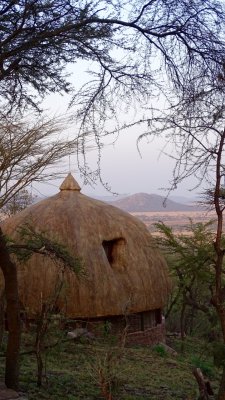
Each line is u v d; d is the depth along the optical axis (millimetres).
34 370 10695
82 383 10000
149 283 18391
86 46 6957
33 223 17375
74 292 16547
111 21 6785
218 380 13508
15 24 6934
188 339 21828
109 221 18422
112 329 17547
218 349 9625
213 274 10211
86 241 17516
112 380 9273
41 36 6883
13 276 8242
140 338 18562
